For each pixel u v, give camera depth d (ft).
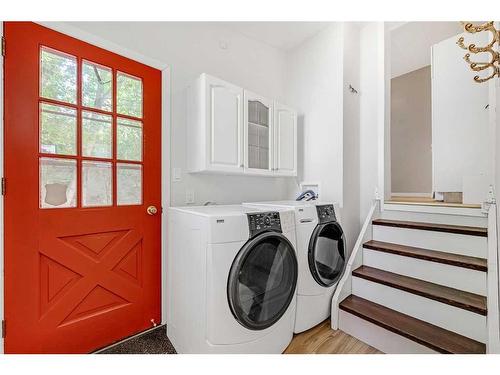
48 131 4.75
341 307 5.98
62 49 4.90
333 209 6.78
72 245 4.98
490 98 6.04
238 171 6.49
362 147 8.61
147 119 6.02
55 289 4.78
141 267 5.90
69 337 4.91
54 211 4.77
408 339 4.86
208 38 7.23
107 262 5.40
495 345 4.03
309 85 8.63
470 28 3.41
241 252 4.43
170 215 5.85
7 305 4.31
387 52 8.31
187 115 6.64
